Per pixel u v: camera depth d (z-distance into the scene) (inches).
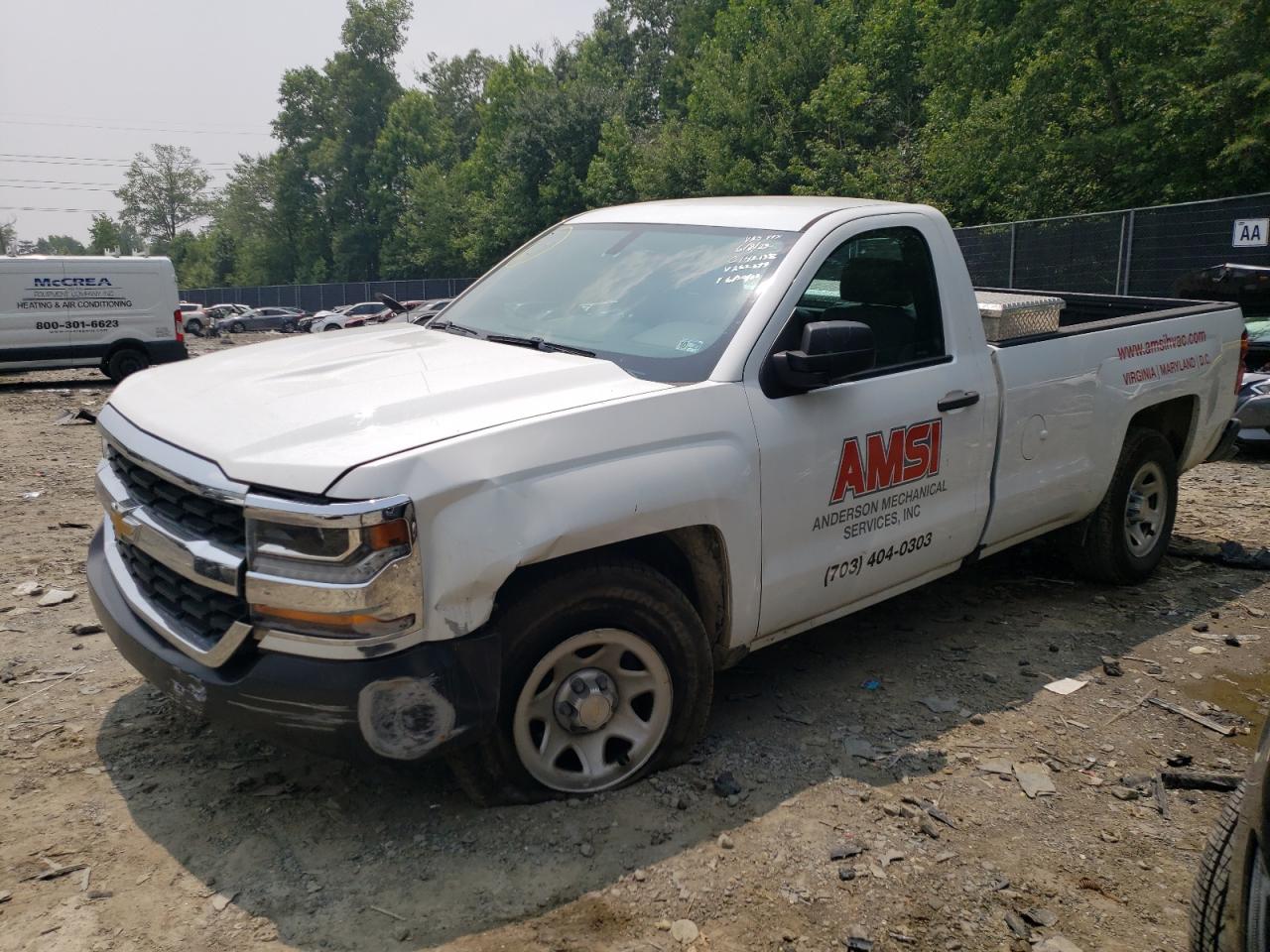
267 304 3004.4
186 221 4468.5
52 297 674.8
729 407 128.6
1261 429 342.3
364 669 102.7
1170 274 624.1
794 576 138.3
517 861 112.5
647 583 121.6
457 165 2667.3
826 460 139.2
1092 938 104.0
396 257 2738.7
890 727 147.3
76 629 179.3
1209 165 736.3
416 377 125.8
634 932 102.2
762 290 138.8
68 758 135.0
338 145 2987.2
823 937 102.5
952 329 160.9
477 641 108.0
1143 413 208.1
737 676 164.9
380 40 2962.6
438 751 107.0
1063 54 821.9
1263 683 165.0
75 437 441.7
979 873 113.8
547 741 121.4
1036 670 168.6
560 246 175.0
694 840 117.2
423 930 101.8
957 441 159.0
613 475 115.6
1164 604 201.0
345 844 116.0
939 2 1079.6
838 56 1275.8
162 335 716.7
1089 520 199.6
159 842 116.3
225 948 99.2
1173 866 116.6
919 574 161.9
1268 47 703.1
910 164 1069.1
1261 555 227.8
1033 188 872.3
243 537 106.4
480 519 105.7
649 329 140.6
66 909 104.3
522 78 2484.0
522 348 142.1
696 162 1402.6
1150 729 148.9
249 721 107.0
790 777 132.0
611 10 2630.4
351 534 99.7
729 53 1433.3
